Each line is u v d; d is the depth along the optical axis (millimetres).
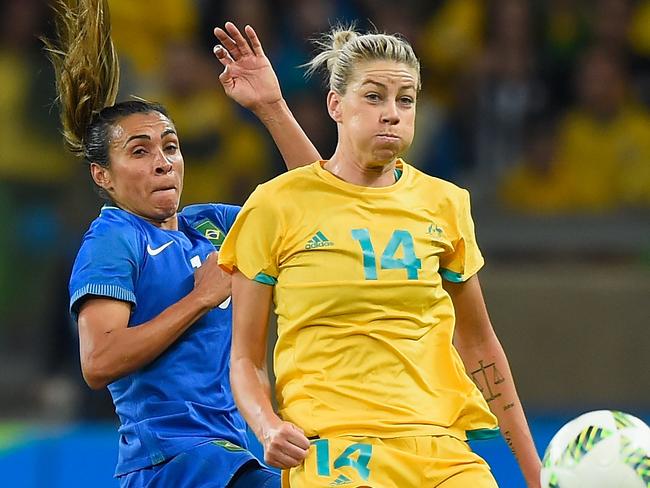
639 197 34562
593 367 32688
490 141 34500
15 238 32719
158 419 15602
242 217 13555
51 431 27094
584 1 35969
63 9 16859
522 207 34250
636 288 32719
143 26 34188
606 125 34875
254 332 13617
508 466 24797
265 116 16422
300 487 12977
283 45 34281
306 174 13555
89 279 15477
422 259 13367
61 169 33000
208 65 34625
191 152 32969
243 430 16281
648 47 35906
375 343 13086
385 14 35000
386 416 12992
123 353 15164
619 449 12453
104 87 16703
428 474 12992
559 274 33250
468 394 13492
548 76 35281
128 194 16109
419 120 33656
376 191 13484
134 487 15742
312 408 13047
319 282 13148
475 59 35156
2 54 34062
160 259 16000
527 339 32844
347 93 13320
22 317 32562
